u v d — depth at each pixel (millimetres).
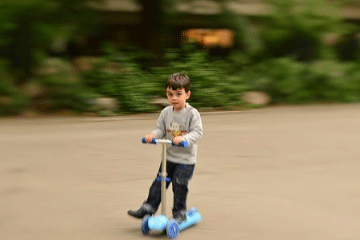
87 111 21641
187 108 7254
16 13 22000
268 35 28766
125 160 12258
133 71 23016
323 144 14812
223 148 13945
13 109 21031
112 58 23578
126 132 16656
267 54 29266
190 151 7211
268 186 9992
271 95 26453
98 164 11812
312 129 17672
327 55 29500
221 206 8609
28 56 22531
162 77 23297
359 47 33969
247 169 11477
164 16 26812
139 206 8594
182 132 7234
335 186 10047
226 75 24953
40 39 22609
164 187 7082
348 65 28797
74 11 23844
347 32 31016
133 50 27016
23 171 11078
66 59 24453
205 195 9289
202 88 23891
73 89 21828
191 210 7668
